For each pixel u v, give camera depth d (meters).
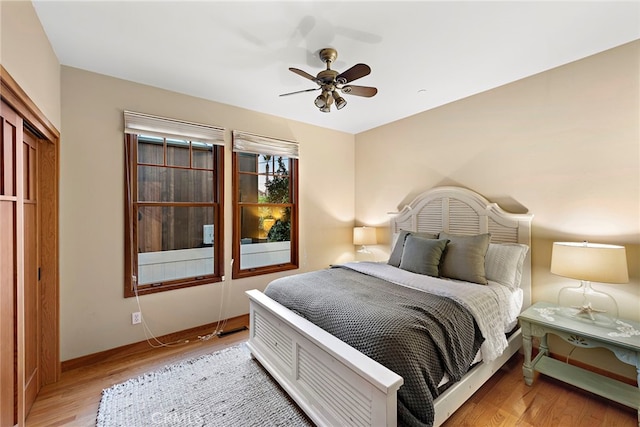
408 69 2.52
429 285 2.27
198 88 2.89
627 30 1.98
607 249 1.95
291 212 3.98
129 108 2.70
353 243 4.59
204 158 3.25
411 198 3.77
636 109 2.13
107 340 2.59
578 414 1.89
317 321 1.91
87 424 1.81
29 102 1.60
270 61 2.38
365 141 4.43
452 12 1.79
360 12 1.79
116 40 2.07
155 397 2.02
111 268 2.61
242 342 2.90
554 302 2.52
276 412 1.87
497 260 2.61
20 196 1.60
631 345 1.73
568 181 2.45
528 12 1.79
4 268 1.46
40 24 1.84
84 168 2.48
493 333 2.03
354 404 1.45
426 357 1.51
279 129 3.76
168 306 2.92
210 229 3.29
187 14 1.80
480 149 3.05
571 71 2.42
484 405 1.96
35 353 2.07
